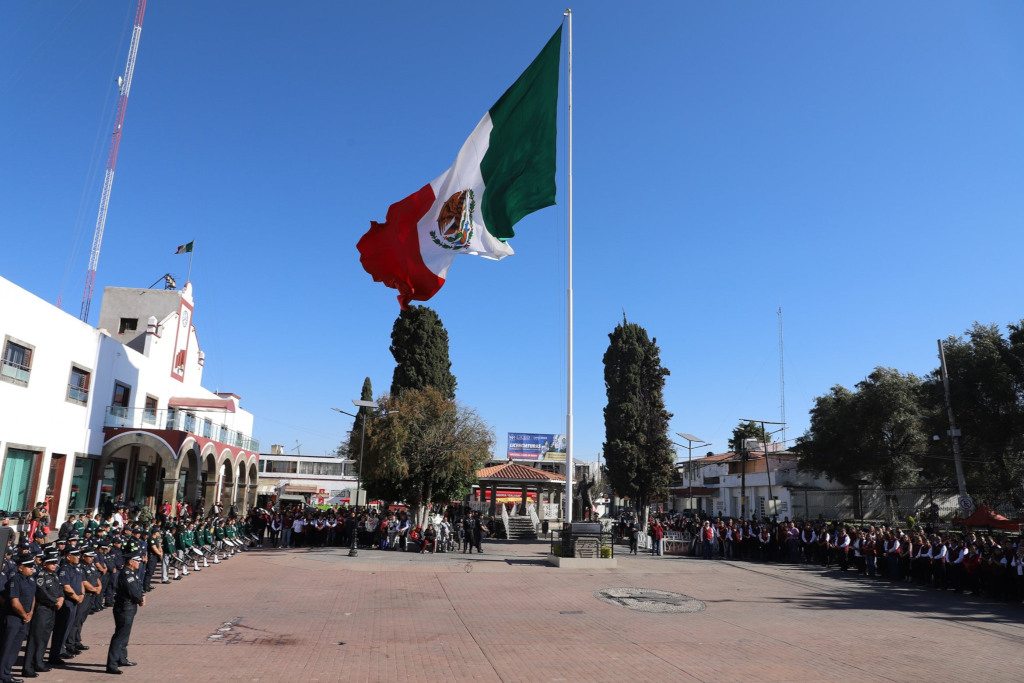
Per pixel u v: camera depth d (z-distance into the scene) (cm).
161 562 1836
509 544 3444
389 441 3206
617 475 4219
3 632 838
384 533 2989
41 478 2364
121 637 923
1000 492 3170
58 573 948
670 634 1238
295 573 2052
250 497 4359
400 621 1328
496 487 4462
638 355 4359
